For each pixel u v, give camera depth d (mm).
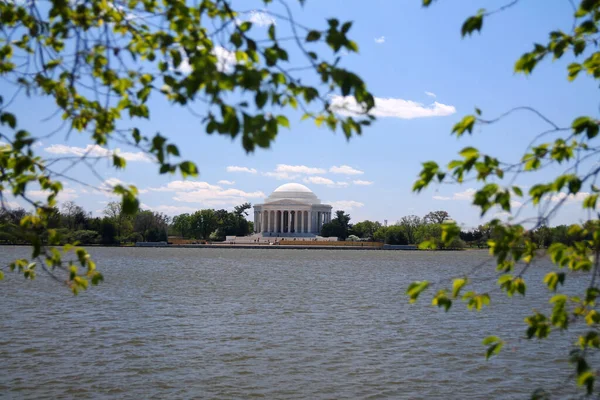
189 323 48719
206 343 40125
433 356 36500
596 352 36281
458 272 125812
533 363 34469
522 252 12594
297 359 35531
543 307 58594
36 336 42094
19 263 17906
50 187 15133
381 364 34438
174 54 12336
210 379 31125
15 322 48312
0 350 37250
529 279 102438
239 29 10875
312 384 30406
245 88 9406
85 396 28266
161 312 55281
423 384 30484
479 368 33469
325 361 35062
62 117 14453
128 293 72000
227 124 9375
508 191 11734
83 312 54562
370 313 55406
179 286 83062
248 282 91812
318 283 91750
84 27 12938
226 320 50594
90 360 34969
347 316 53344
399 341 41125
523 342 39875
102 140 14219
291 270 123812
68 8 12812
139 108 14141
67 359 35156
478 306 13648
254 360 35219
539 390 14852
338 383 30594
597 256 12758
